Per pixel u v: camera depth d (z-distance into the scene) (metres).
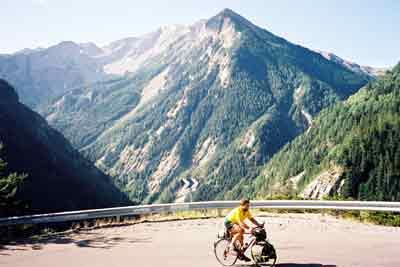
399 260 11.80
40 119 147.62
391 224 19.03
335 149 157.62
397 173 132.25
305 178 167.75
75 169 121.56
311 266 11.22
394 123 150.38
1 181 20.58
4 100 123.50
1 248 14.31
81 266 11.75
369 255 12.45
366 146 143.00
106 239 15.68
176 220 20.23
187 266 11.42
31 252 13.62
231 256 11.75
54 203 84.81
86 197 103.00
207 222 19.34
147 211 20.41
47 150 108.25
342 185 139.00
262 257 11.13
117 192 154.88
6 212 19.72
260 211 22.80
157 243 14.72
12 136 96.19
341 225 18.14
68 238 15.99
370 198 133.00
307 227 17.67
